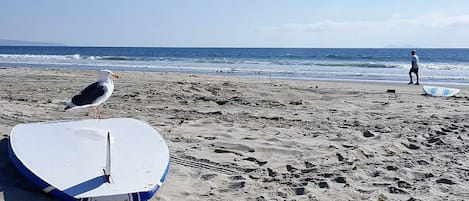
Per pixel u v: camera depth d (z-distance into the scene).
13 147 5.32
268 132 8.22
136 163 5.08
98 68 31.28
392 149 7.31
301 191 5.33
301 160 6.55
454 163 6.62
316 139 7.77
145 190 4.46
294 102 12.16
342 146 7.31
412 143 7.71
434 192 5.40
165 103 11.29
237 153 6.77
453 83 21.55
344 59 52.41
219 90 13.98
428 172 6.16
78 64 36.12
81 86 14.47
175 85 14.64
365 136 8.20
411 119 9.88
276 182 5.64
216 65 37.47
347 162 6.51
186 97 12.31
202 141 7.38
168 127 8.38
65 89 13.47
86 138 5.69
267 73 27.59
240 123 9.03
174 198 4.96
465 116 10.33
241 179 5.69
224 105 11.39
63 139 5.64
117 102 11.10
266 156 6.70
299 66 36.34
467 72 29.89
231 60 48.53
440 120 9.77
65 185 4.45
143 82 16.00
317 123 9.24
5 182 5.05
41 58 47.00
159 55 69.00
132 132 6.12
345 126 9.02
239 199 5.04
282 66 36.25
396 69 32.91
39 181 4.57
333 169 6.20
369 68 34.25
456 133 8.51
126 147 5.52
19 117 8.73
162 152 5.48
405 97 14.01
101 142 5.59
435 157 6.91
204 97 12.39
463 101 13.22
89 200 4.25
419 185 5.66
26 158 5.02
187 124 8.72
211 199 5.01
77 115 9.24
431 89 15.29
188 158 6.45
